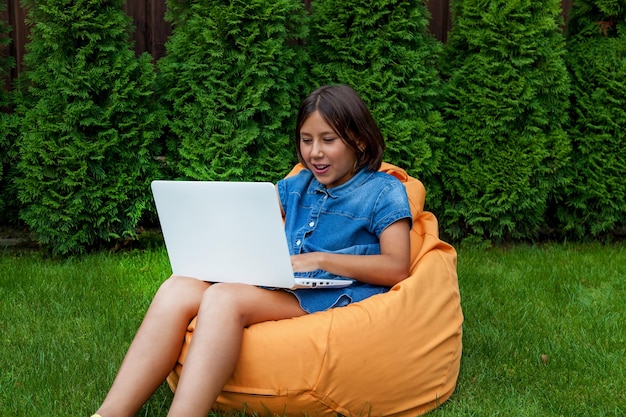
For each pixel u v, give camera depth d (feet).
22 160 12.98
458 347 7.72
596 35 14.93
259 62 13.00
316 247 7.48
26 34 15.03
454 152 14.35
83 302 10.51
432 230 8.73
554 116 14.48
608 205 14.82
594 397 7.56
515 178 13.97
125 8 15.33
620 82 14.34
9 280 11.46
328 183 7.45
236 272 6.78
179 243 7.03
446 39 16.43
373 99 13.57
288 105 13.25
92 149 12.60
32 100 13.57
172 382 7.02
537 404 7.39
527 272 12.59
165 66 13.24
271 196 6.08
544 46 13.87
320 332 6.57
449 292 7.75
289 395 6.55
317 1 13.87
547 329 9.70
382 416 6.94
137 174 13.07
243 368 6.55
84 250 13.38
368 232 7.48
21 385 7.62
